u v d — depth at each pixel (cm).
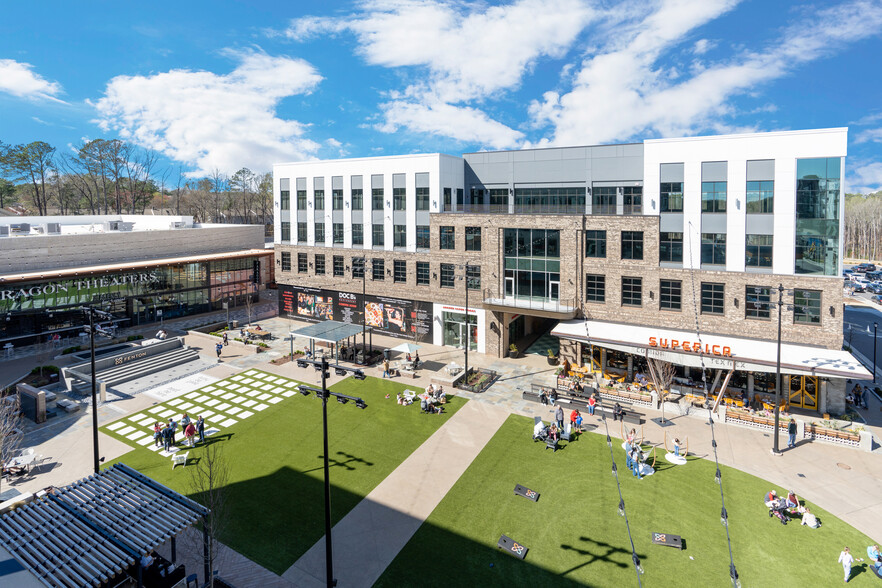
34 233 5653
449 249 4675
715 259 3541
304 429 3009
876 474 2494
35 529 1620
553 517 2150
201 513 1736
